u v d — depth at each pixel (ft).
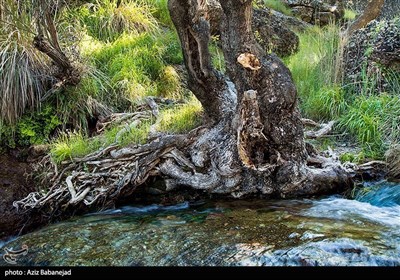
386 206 12.78
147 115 17.46
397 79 18.44
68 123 17.67
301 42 28.14
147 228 11.98
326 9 39.01
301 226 11.19
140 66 21.09
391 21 19.74
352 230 10.80
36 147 16.24
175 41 23.48
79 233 12.00
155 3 26.18
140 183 14.08
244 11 12.58
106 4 24.23
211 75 14.05
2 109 16.58
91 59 20.44
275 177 13.53
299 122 13.38
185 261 10.20
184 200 14.24
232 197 13.84
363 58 19.40
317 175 13.55
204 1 13.50
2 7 17.46
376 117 16.60
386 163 14.71
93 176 14.37
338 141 16.79
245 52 12.81
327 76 19.86
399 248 9.82
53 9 19.94
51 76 17.71
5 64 16.93
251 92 12.51
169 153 14.16
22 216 14.30
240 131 12.78
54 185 14.60
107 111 18.37
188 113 16.20
